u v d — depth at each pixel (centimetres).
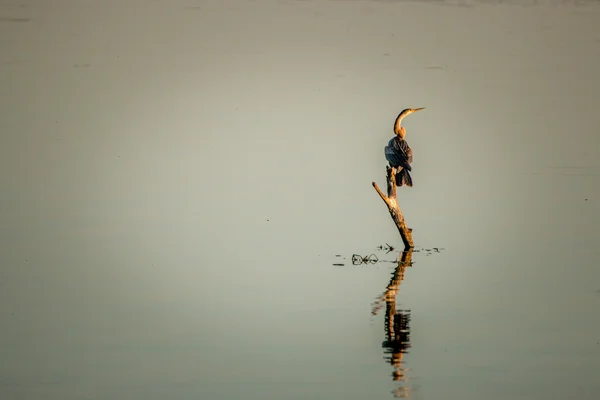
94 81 12112
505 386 4331
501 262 6362
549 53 13088
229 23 15350
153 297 5688
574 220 7419
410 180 6619
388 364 4603
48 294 5719
